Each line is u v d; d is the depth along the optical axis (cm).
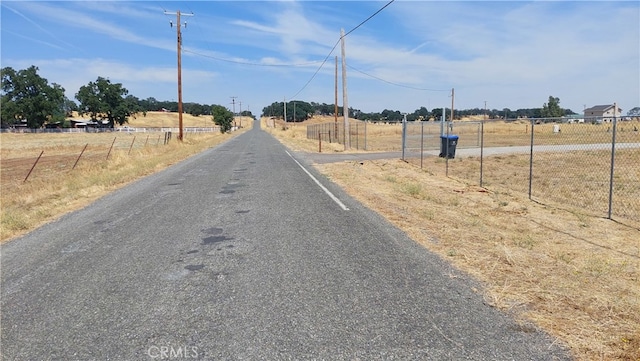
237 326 384
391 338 355
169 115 19300
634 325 373
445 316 394
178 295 463
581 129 5456
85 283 514
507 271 515
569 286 466
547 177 1559
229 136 6781
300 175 1573
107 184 1472
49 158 3534
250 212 908
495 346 339
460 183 1416
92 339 371
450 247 619
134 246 674
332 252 602
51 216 986
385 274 508
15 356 347
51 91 10675
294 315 403
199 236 720
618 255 598
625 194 1182
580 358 322
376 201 1021
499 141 4109
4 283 529
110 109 11862
